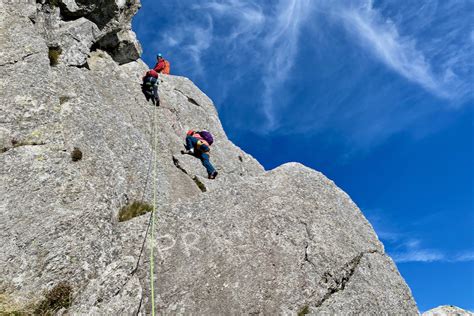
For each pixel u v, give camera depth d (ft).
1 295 25.79
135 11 67.77
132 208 39.78
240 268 34.35
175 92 77.30
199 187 54.65
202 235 36.24
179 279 32.68
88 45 57.62
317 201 41.78
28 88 39.65
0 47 41.65
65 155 36.99
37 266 27.94
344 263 36.65
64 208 32.22
